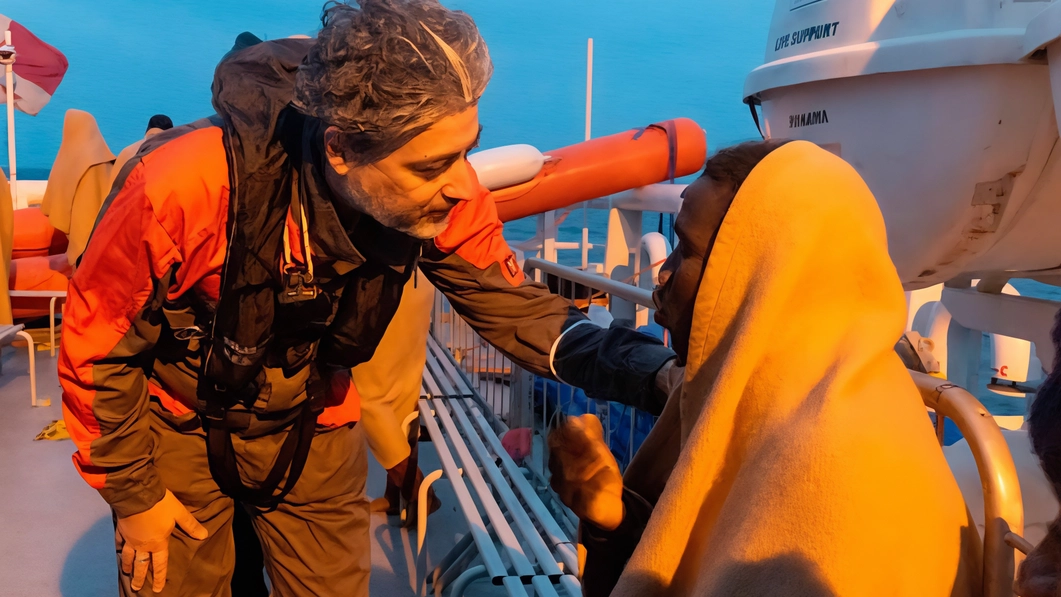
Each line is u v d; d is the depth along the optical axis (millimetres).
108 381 1517
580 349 1743
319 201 1341
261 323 1448
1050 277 2988
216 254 1404
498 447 2961
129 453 1605
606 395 1678
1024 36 2119
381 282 1505
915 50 2381
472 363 4508
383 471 4195
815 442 943
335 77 1161
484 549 2262
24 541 3412
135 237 1354
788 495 940
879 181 2666
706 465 1060
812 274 1039
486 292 1808
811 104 2912
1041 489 1495
